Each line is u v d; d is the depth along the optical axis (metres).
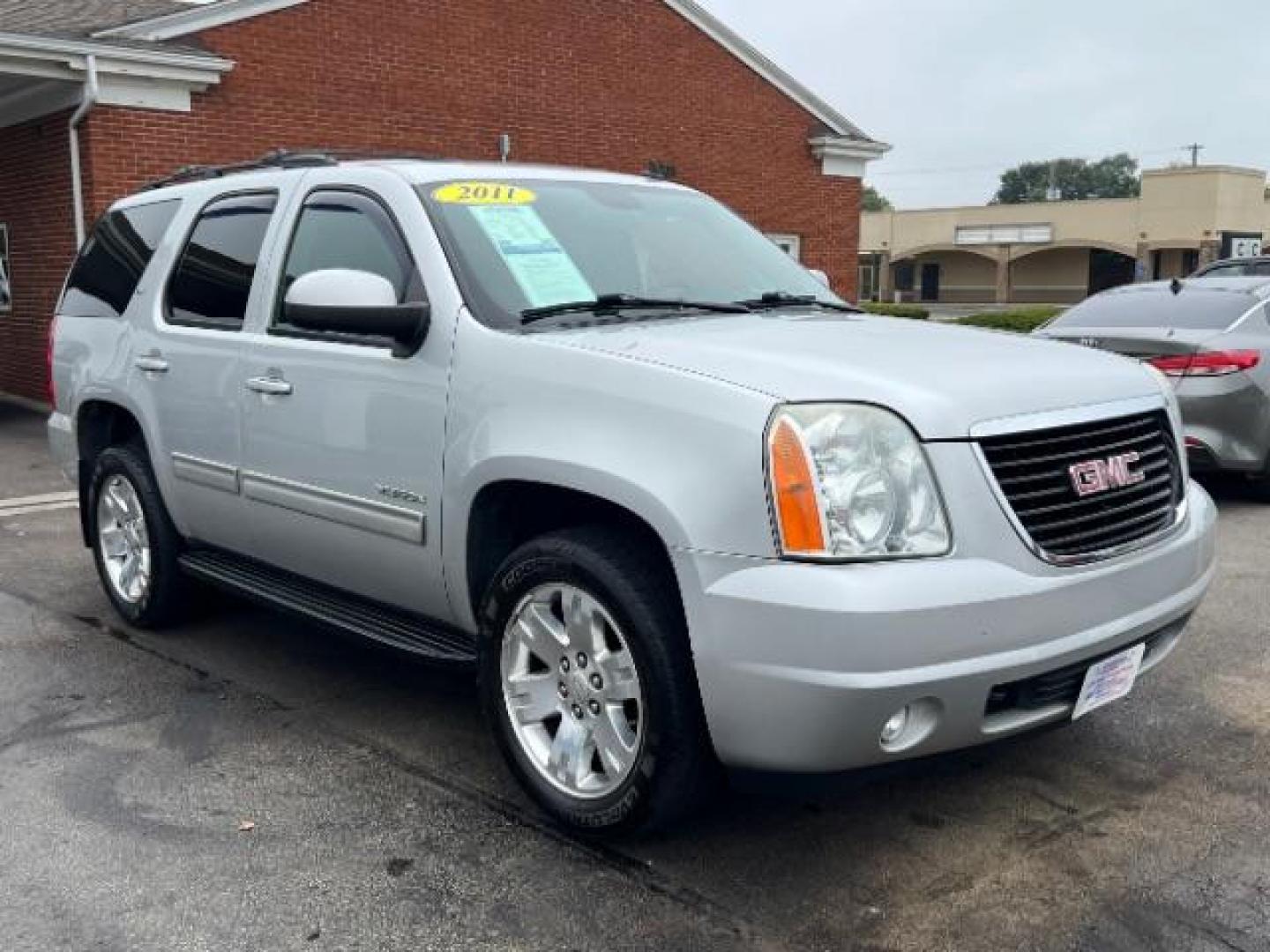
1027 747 4.02
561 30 15.51
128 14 13.48
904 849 3.33
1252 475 7.79
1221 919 2.97
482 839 3.40
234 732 4.20
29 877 3.19
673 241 4.37
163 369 4.78
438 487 3.59
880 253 60.56
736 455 2.87
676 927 2.95
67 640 5.23
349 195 4.15
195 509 4.76
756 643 2.80
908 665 2.75
